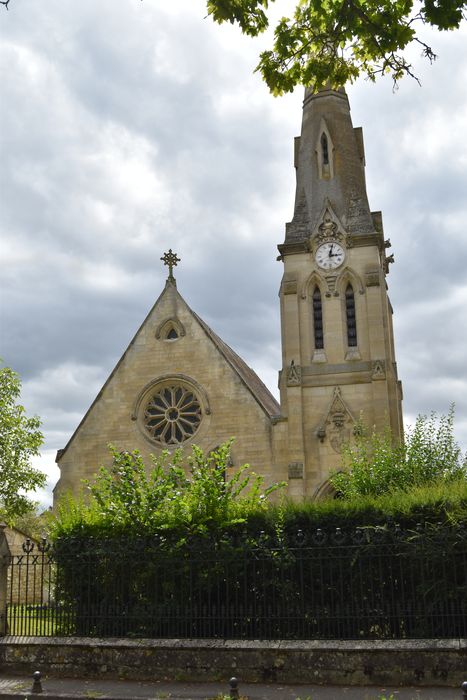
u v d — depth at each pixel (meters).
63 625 20.56
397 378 49.69
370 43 15.03
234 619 19.38
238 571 19.67
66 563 20.84
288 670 17.91
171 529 20.58
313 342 46.44
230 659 18.30
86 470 46.28
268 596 19.34
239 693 16.72
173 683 18.28
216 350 46.34
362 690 16.92
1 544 21.12
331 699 16.17
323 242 47.72
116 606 20.28
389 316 50.56
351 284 47.12
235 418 45.00
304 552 19.31
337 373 45.28
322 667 17.72
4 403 38.84
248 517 20.42
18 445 38.72
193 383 46.16
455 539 18.23
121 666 18.95
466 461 30.09
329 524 19.64
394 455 31.88
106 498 21.83
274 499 42.97
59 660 19.44
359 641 17.92
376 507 19.48
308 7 15.09
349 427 44.16
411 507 19.12
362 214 48.31
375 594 18.70
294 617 19.00
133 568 20.39
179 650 18.67
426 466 30.52
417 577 18.47
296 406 44.47
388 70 15.56
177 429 46.25
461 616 18.00
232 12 14.09
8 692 17.45
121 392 47.25
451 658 17.03
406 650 17.30
